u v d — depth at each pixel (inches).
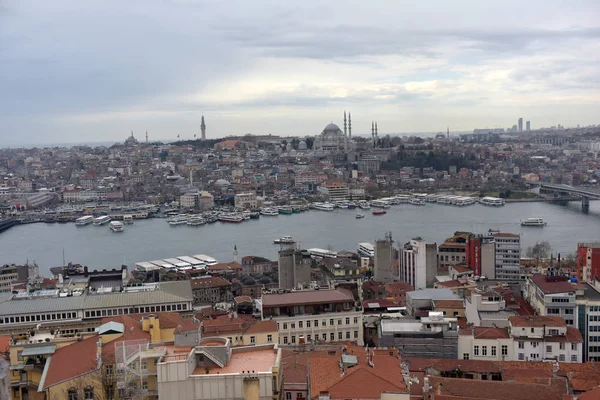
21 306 7647.6
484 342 6909.5
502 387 4889.3
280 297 7701.8
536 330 6929.1
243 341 6530.5
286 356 5625.0
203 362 3944.4
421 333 6953.7
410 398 4638.3
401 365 5364.2
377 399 4463.6
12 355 4714.6
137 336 4845.0
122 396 4143.7
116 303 7839.6
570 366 5871.1
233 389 3718.0
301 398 4928.6
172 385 3700.8
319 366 5177.2
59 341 4953.3
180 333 4335.6
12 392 4579.2
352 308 7657.5
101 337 4805.6
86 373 4224.9
